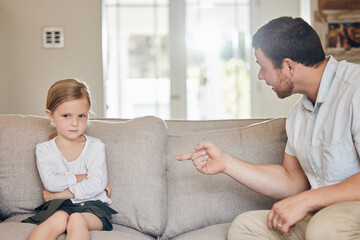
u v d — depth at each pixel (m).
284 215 1.23
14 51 3.91
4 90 3.91
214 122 2.04
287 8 4.18
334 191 1.20
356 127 1.22
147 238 1.58
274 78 1.42
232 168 1.51
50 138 1.75
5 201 1.72
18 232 1.35
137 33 4.25
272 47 1.36
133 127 1.79
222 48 4.30
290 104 4.19
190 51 4.29
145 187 1.69
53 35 3.92
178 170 1.79
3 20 3.89
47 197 1.60
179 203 1.74
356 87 1.25
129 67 4.27
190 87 4.30
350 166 1.28
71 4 3.91
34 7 3.90
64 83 1.65
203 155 1.50
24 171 1.73
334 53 3.92
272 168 1.58
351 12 3.89
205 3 4.26
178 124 2.02
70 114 1.63
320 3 3.89
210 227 1.62
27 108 3.93
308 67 1.35
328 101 1.34
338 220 1.05
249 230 1.37
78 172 1.66
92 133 1.79
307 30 1.35
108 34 4.24
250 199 1.76
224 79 4.33
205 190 1.75
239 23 4.29
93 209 1.55
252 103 4.29
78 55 3.93
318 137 1.36
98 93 3.96
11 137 1.76
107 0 4.21
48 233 1.33
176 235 1.73
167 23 4.25
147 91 4.30
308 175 1.46
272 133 1.84
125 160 1.72
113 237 1.40
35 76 3.93
